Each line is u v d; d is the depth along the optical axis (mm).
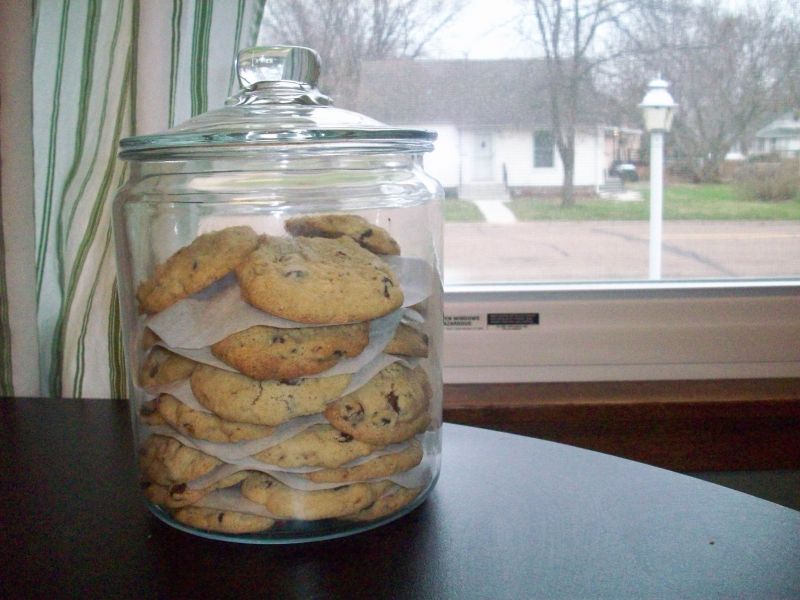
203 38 803
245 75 605
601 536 535
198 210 598
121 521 569
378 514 541
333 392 514
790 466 958
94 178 838
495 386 1039
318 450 511
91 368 861
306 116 548
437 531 544
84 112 834
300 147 530
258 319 507
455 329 1048
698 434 952
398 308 534
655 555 511
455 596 474
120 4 815
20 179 796
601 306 1043
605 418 946
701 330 1047
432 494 597
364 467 525
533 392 1007
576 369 1056
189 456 528
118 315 856
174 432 542
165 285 529
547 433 949
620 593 474
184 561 517
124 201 589
